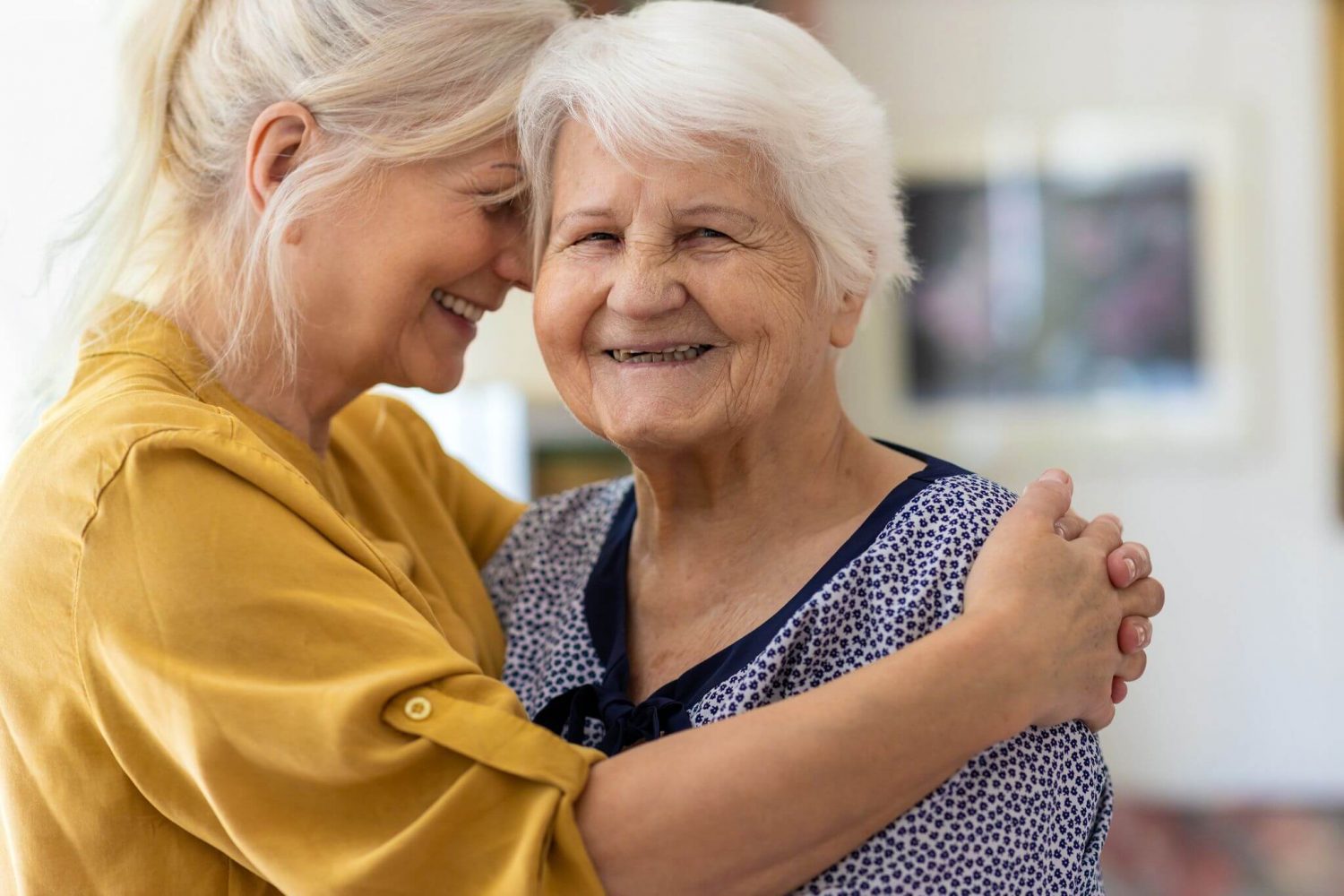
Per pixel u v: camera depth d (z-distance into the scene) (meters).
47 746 1.09
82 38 1.63
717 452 1.20
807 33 1.20
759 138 1.12
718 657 1.19
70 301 1.26
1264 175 4.68
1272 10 4.65
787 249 1.16
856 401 4.93
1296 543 4.71
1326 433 4.68
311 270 1.27
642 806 0.98
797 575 1.21
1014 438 4.85
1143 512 4.80
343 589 1.07
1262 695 4.73
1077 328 4.80
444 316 1.36
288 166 1.26
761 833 0.97
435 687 1.03
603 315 1.17
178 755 1.02
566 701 1.28
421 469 1.56
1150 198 4.74
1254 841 4.28
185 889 1.09
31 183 1.56
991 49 4.80
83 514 1.06
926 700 0.99
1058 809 1.09
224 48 1.27
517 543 1.50
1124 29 4.73
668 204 1.13
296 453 1.29
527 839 0.96
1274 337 4.70
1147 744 4.79
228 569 1.03
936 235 4.86
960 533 1.14
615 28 1.19
